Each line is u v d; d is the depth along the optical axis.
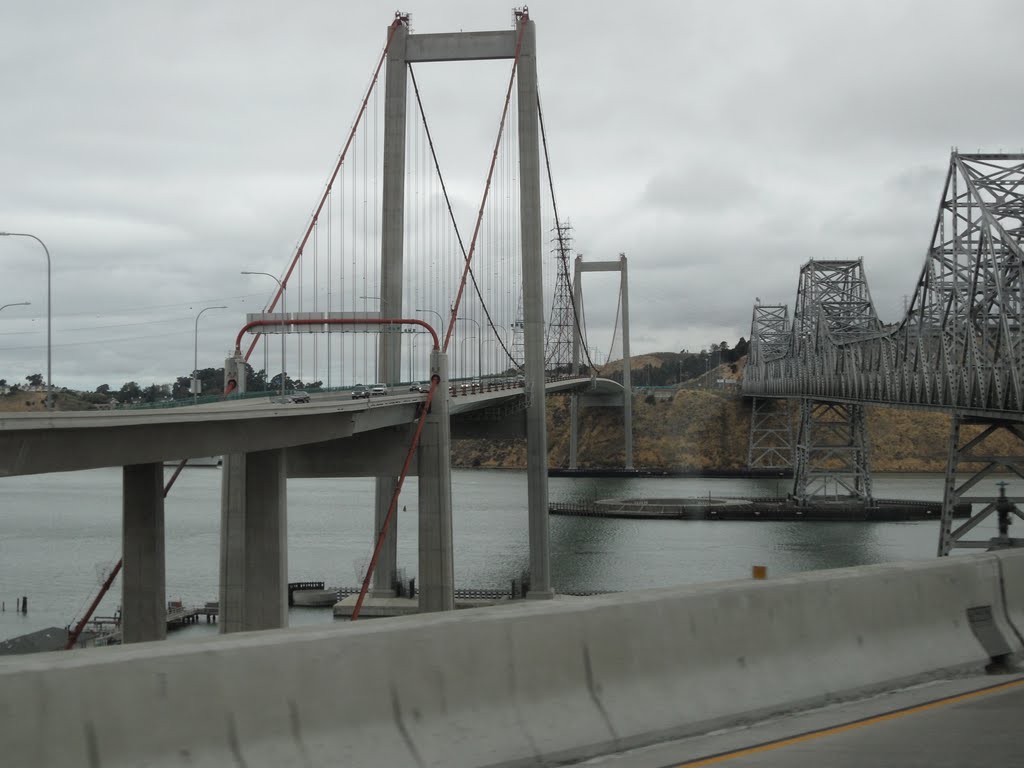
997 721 10.28
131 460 28.69
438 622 8.89
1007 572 13.47
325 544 95.25
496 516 116.69
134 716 7.35
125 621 33.28
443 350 62.06
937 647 12.34
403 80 69.69
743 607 10.81
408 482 179.75
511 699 9.09
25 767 6.89
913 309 73.25
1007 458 57.28
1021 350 53.53
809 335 131.88
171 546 92.00
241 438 34.66
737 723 10.22
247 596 40.12
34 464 24.75
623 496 141.00
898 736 9.77
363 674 8.38
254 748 7.75
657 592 10.55
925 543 91.94
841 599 11.65
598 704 9.51
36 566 78.88
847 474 124.00
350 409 42.84
